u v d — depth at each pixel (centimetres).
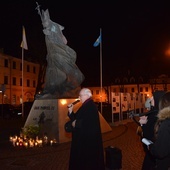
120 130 1506
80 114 497
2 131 1609
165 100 356
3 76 4797
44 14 1218
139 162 793
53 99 1143
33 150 966
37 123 1151
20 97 5294
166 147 329
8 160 824
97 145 490
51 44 1199
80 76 1259
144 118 456
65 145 1053
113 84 7306
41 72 3903
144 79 7112
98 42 2509
